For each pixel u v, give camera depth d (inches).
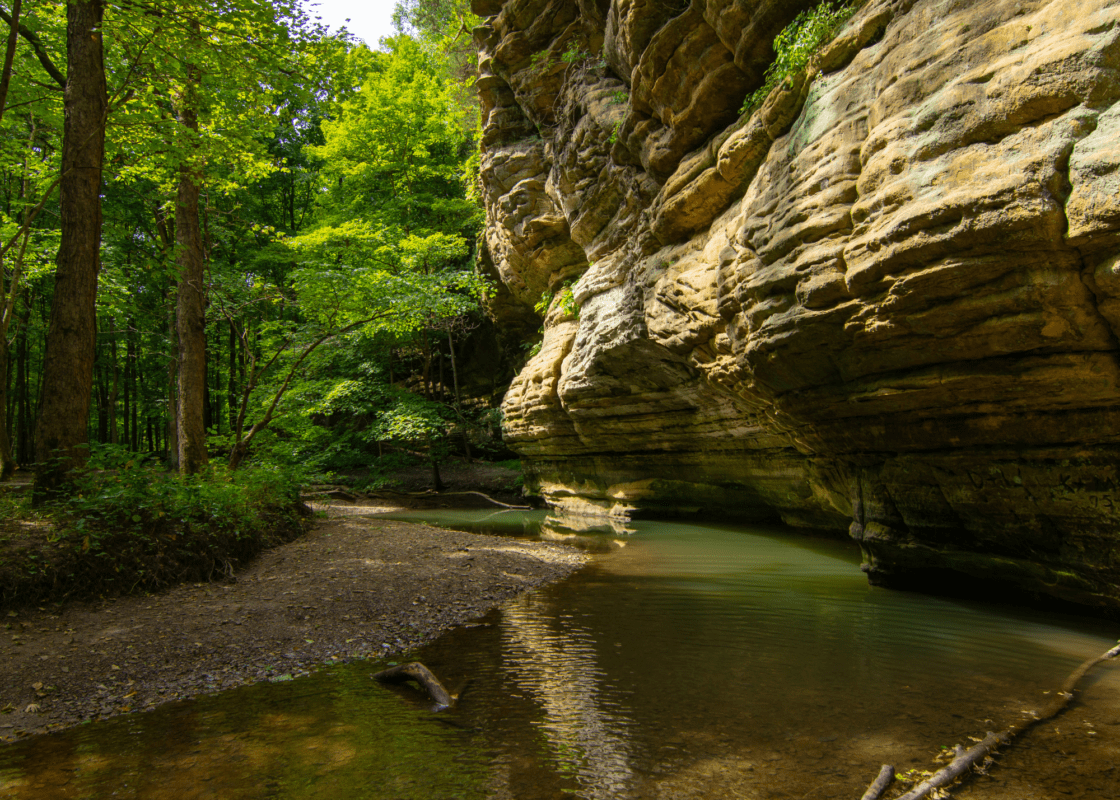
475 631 285.1
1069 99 193.9
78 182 378.0
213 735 180.9
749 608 315.3
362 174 1098.1
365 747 171.8
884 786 140.4
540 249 781.3
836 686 207.5
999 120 207.3
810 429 352.8
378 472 1116.5
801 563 437.7
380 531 542.6
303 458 844.6
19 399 992.2
